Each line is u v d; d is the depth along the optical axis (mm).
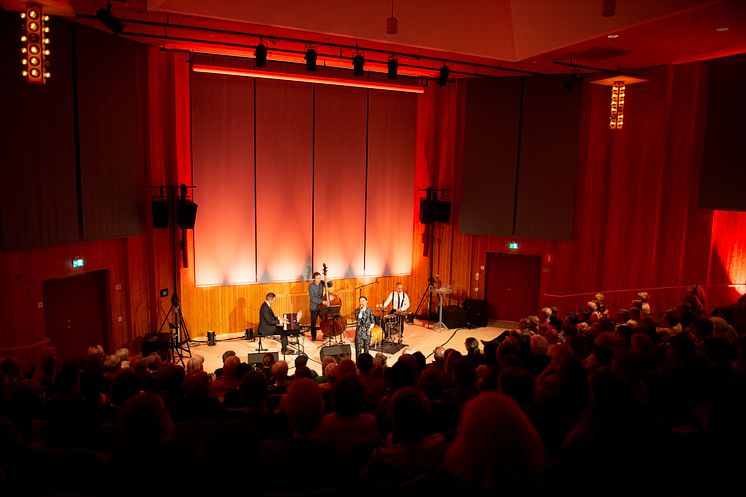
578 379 3889
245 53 11625
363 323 11117
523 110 13352
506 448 1574
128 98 10531
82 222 9570
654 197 12508
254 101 12375
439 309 14016
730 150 11086
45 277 9016
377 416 4305
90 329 10328
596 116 12898
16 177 8266
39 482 2941
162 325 11055
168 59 11312
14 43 8141
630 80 9961
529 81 13258
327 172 13273
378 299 14188
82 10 8773
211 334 11969
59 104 8992
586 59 11203
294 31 9586
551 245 13492
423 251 14469
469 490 1616
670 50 10547
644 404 3943
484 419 1637
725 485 3090
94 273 10406
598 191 13023
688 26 8773
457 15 10125
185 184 11422
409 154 14109
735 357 5188
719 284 12469
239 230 12508
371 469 2662
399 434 2738
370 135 13641
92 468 2967
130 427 2568
